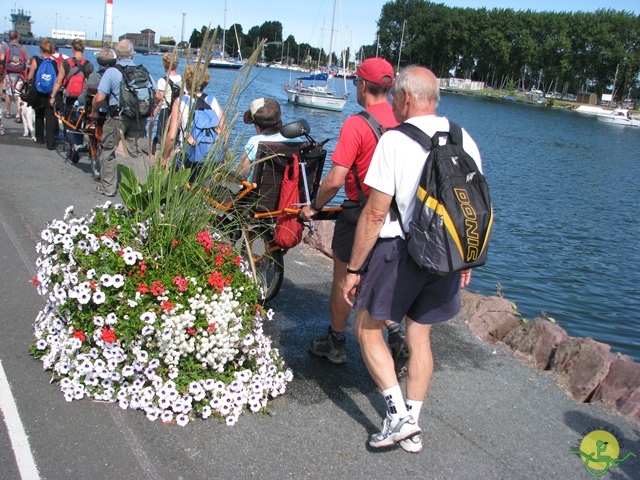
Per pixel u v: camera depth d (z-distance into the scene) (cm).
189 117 410
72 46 1085
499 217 1909
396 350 475
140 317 370
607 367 464
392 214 346
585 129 7662
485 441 394
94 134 943
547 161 3862
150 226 401
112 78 825
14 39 1460
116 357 375
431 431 399
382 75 409
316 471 349
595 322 1094
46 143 1169
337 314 463
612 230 1902
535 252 1523
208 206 423
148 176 416
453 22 13025
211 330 383
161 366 384
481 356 511
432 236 319
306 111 4547
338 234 432
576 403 450
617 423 428
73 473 324
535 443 397
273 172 497
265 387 404
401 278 345
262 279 551
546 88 13925
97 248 386
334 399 425
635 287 1318
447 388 454
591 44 12262
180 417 372
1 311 487
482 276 1280
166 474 332
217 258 410
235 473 339
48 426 358
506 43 12619
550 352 507
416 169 333
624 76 12312
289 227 494
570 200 2441
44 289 407
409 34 13538
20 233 663
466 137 348
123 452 344
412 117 349
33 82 1134
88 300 373
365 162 409
